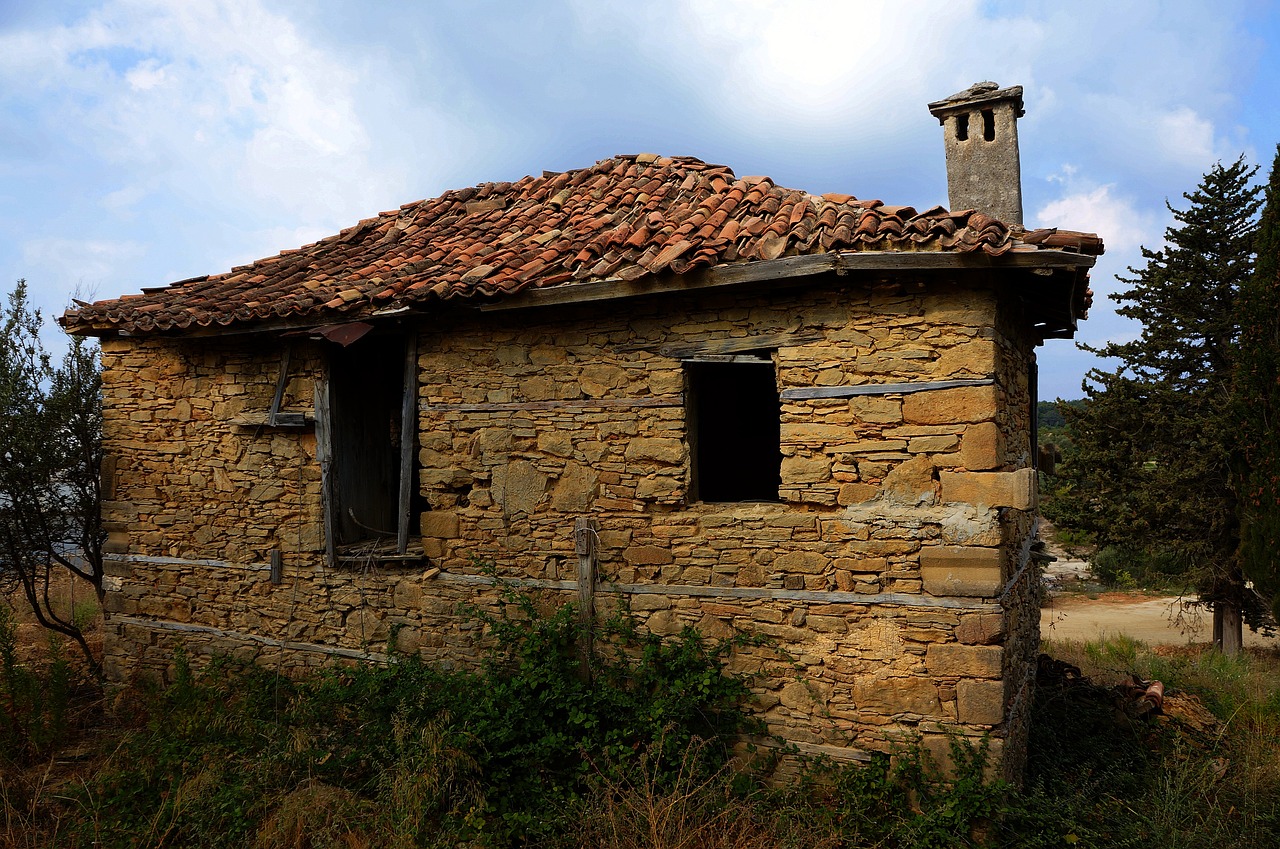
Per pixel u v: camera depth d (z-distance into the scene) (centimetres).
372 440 744
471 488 623
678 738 508
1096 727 660
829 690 512
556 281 544
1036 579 767
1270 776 574
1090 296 613
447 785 475
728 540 542
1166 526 1448
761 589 532
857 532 505
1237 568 1372
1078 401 1758
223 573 706
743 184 691
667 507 562
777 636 527
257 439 692
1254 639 1562
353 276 659
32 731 595
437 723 518
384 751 504
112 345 741
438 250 691
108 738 614
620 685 560
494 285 541
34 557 829
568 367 585
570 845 454
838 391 510
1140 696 724
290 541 682
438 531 628
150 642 734
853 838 456
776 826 464
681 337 553
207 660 710
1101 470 1521
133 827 468
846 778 491
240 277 756
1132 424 1486
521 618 598
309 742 536
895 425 498
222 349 702
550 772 516
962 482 480
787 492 525
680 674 537
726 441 926
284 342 678
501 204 801
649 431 562
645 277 513
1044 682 757
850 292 508
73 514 830
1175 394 1446
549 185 812
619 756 515
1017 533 584
